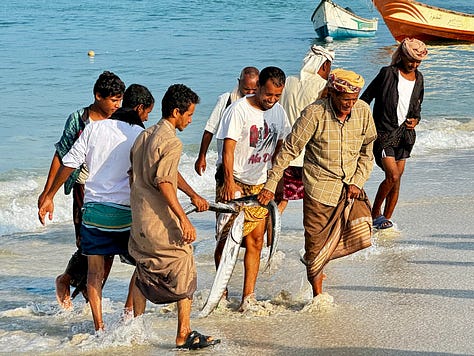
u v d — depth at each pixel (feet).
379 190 78.79
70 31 340.59
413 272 67.46
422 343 52.65
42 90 201.67
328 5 325.62
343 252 60.44
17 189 109.29
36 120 165.68
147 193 50.65
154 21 383.24
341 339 53.67
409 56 73.61
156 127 50.60
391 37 346.54
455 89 200.64
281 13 429.79
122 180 54.29
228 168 58.18
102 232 54.13
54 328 58.29
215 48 290.97
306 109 56.75
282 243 78.84
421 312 58.34
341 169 57.36
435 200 92.22
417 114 76.48
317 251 58.85
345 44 324.39
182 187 53.57
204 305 56.54
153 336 55.21
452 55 277.03
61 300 60.95
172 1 481.46
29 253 80.53
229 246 56.29
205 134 66.90
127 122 55.26
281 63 260.42
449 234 78.74
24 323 59.41
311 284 60.34
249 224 58.75
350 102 54.90
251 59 266.77
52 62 250.57
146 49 283.79
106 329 56.03
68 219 95.09
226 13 424.46
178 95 50.14
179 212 49.42
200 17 404.57
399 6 309.83
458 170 110.11
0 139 147.74
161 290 51.75
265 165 60.08
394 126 76.02
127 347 53.21
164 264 51.24
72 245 83.87
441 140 133.08
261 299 63.31
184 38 319.06
